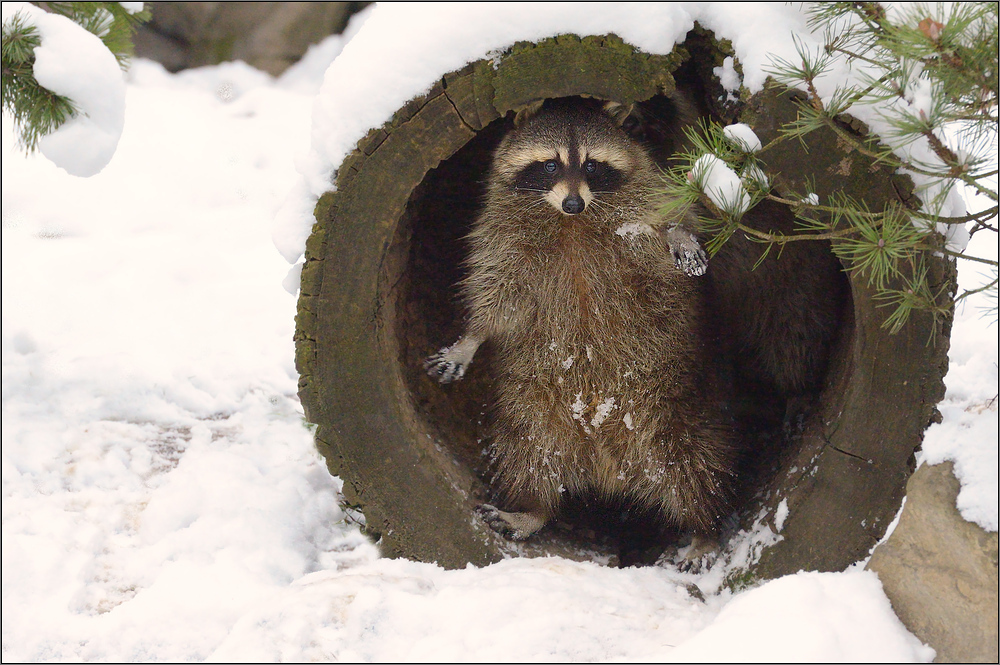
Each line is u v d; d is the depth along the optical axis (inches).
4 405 244.7
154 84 486.6
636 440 217.6
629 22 169.6
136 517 207.9
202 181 406.3
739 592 183.6
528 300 223.5
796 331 234.4
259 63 498.9
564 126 218.8
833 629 141.5
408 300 235.5
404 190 177.9
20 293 309.1
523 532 212.1
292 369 291.4
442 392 238.5
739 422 246.4
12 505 207.3
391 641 155.9
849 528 176.9
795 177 168.7
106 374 266.4
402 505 189.2
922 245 160.4
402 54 173.2
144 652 161.5
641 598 173.2
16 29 193.9
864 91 153.0
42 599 177.3
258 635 156.3
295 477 227.1
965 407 242.7
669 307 217.6
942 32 137.6
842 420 176.6
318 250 179.2
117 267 338.0
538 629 152.7
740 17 170.4
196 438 247.3
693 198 166.2
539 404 220.7
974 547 144.6
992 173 150.4
